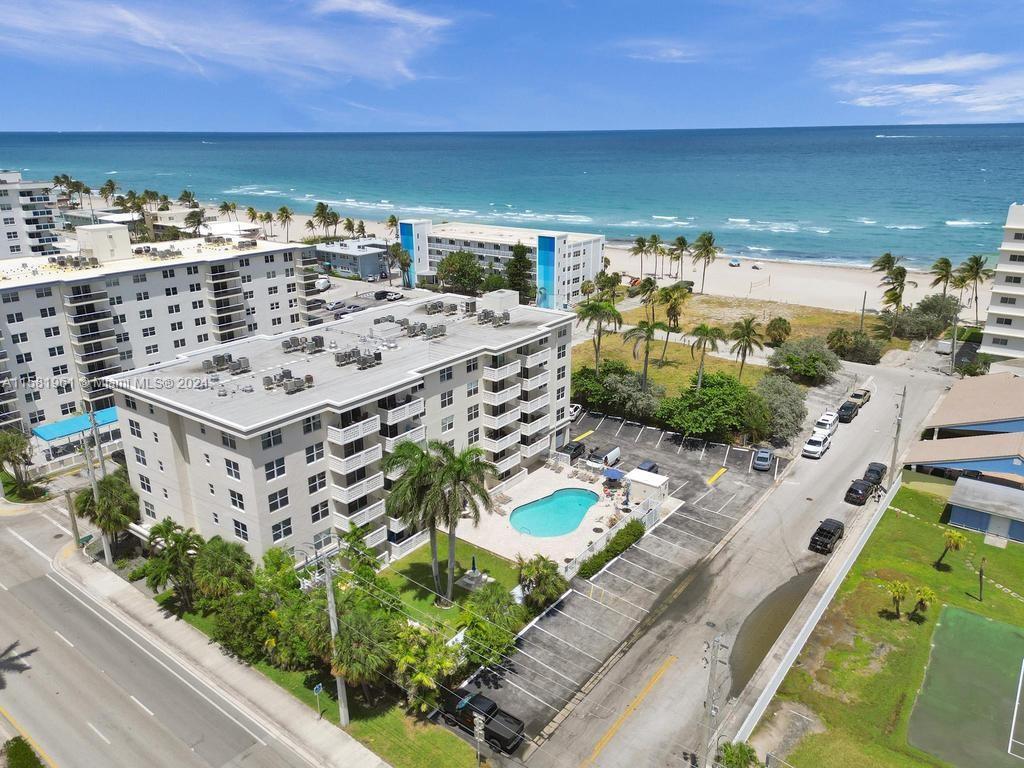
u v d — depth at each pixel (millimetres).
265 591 48875
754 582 57438
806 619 52125
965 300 148125
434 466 50500
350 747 41312
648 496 69000
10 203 152125
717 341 124312
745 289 167750
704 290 168250
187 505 56938
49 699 45375
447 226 182625
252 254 104312
